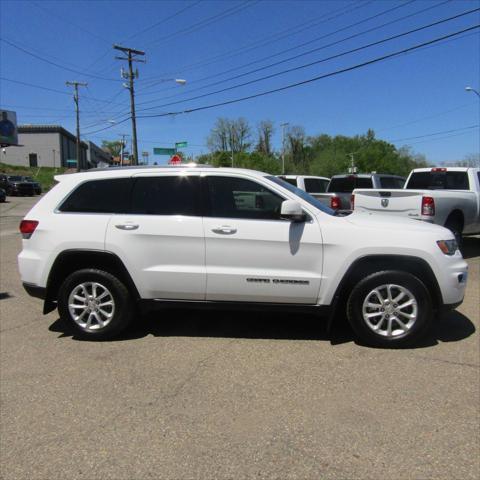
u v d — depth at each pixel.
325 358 4.30
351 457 2.83
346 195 11.30
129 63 34.44
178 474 2.69
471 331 5.00
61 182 4.91
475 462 2.77
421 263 4.39
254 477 2.66
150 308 4.75
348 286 4.64
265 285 4.51
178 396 3.61
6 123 40.78
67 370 4.10
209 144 80.69
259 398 3.57
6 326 5.31
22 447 2.97
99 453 2.90
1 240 12.57
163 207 4.66
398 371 4.00
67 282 4.76
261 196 4.62
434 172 10.26
